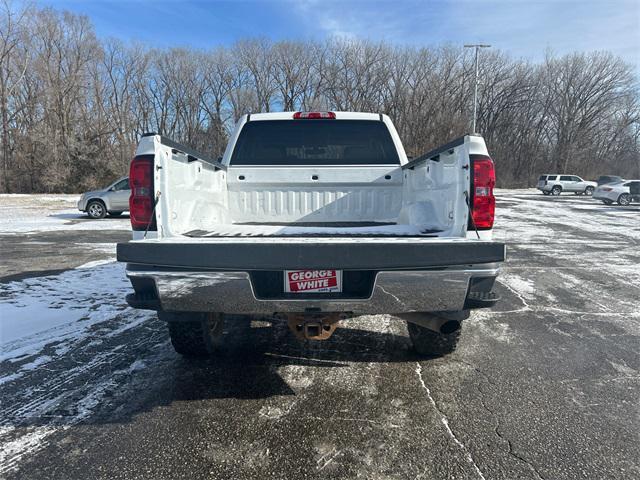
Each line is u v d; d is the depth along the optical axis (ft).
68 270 22.66
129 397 9.61
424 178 11.62
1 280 20.38
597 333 13.82
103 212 50.93
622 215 56.65
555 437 8.13
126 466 7.27
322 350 12.32
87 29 134.21
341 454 7.59
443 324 9.77
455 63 151.12
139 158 8.51
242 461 7.39
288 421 8.63
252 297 8.23
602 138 182.91
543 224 47.06
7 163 116.57
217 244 7.85
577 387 10.12
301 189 13.97
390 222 13.98
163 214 8.84
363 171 13.84
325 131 14.43
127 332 13.66
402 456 7.54
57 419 8.72
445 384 10.22
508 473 7.13
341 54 153.28
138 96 157.89
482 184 8.59
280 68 158.20
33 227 42.34
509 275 22.49
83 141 110.32
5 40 120.47
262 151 14.48
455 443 7.92
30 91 126.21
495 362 11.50
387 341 13.03
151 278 8.20
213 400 9.48
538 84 171.83
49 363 11.38
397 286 8.20
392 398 9.55
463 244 8.00
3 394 9.71
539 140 178.09
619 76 170.30
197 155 10.63
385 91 154.71
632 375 10.78
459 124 147.43
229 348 12.50
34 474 7.07
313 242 7.86
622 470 7.22
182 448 7.76
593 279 21.61
